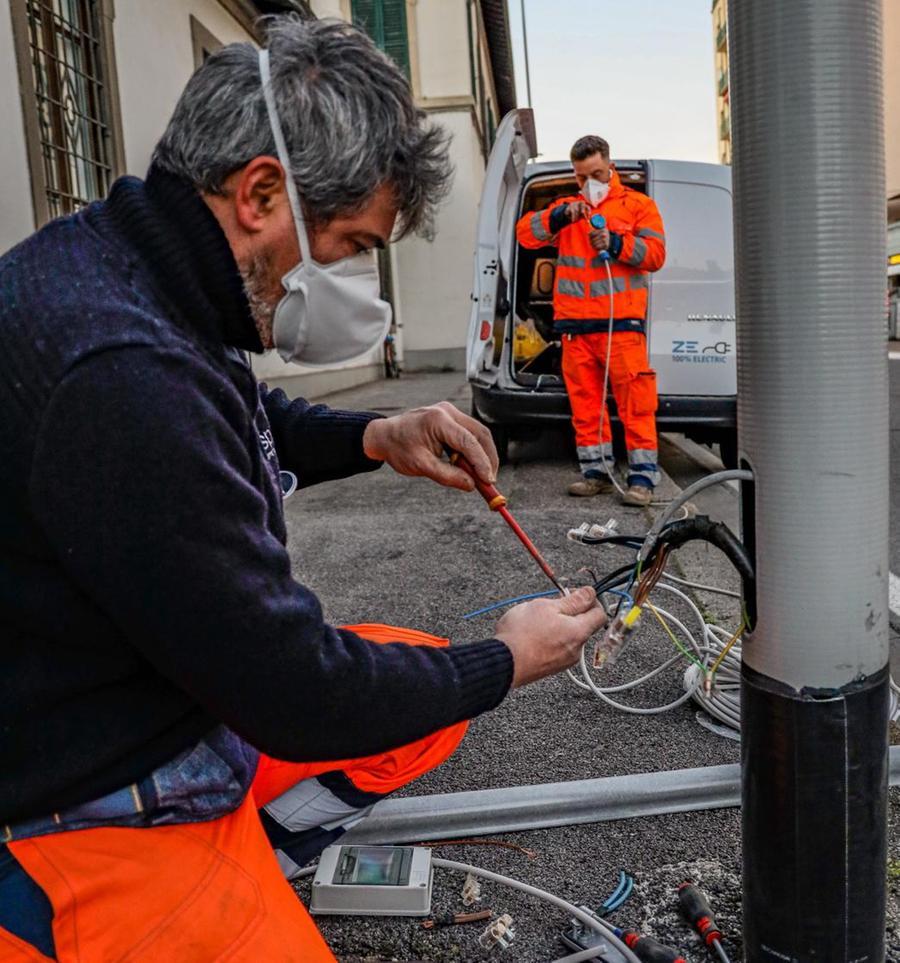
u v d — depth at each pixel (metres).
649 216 4.93
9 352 0.96
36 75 5.64
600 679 2.85
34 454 0.93
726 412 5.62
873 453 1.31
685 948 1.69
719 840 2.00
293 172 1.03
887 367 1.32
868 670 1.35
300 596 1.05
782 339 1.28
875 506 1.32
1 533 0.99
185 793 1.09
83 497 0.92
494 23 24.12
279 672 1.00
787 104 1.23
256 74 1.03
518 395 5.93
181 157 1.04
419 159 1.10
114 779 1.05
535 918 1.78
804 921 1.41
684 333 5.61
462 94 17.12
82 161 6.19
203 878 1.08
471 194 17.41
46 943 1.03
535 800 2.05
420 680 1.12
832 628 1.33
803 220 1.24
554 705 2.69
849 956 1.42
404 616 3.49
